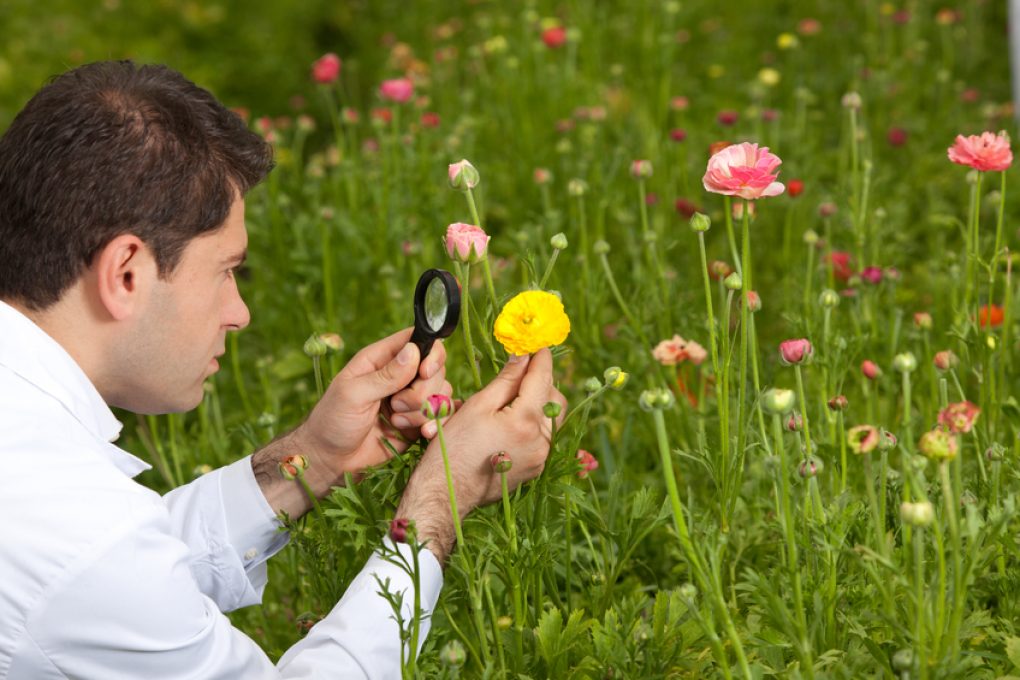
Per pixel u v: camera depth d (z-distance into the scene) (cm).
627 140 412
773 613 159
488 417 170
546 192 335
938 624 154
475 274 310
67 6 729
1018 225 364
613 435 268
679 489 250
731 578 197
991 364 227
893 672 159
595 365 278
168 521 151
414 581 156
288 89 707
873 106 482
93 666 144
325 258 327
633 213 384
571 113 460
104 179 153
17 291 158
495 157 444
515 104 452
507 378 174
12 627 142
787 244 337
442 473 167
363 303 353
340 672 156
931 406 239
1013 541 177
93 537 142
